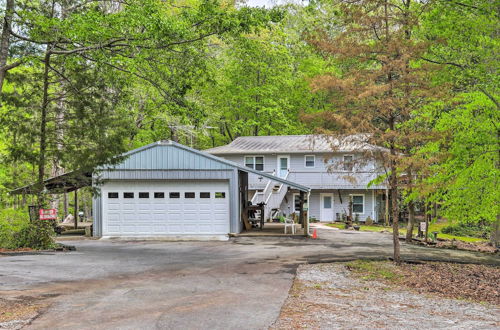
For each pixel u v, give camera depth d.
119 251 16.81
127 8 12.73
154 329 7.02
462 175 15.83
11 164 17.45
